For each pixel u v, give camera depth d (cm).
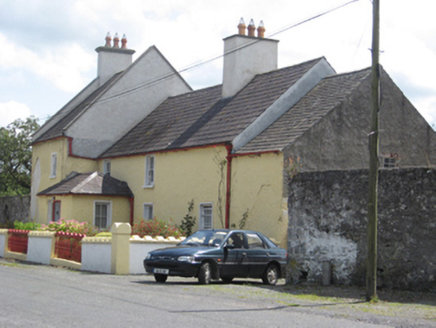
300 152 2203
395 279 1456
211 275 1609
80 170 3262
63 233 2152
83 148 3278
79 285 1428
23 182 5022
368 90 2419
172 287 1466
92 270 1945
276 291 1459
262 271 1722
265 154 2236
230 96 2912
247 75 2942
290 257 1697
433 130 2614
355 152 2353
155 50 3538
